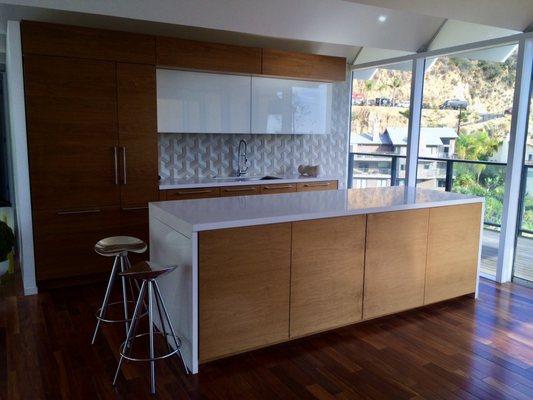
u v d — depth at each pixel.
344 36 4.82
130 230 4.26
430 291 3.55
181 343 2.69
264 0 4.12
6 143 5.68
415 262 3.41
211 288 2.54
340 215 2.96
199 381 2.51
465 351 2.90
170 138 5.04
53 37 3.70
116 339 3.03
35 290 3.90
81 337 3.05
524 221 4.33
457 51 4.69
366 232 3.11
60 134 3.83
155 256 3.09
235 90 4.87
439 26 4.95
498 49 4.33
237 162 5.54
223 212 2.81
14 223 5.38
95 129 3.97
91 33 3.85
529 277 4.40
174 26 4.51
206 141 5.28
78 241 4.02
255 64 4.77
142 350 2.88
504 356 2.84
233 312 2.64
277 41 5.29
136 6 3.81
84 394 2.38
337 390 2.44
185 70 4.52
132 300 3.67
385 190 4.00
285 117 5.28
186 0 3.90
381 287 3.26
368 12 4.64
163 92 4.44
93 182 4.02
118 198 4.16
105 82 3.96
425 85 5.21
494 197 4.54
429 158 5.24
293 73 5.05
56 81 3.76
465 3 3.39
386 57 5.55
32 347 2.90
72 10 3.65
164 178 5.05
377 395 2.39
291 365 2.70
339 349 2.91
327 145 6.22
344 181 6.46
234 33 4.89
